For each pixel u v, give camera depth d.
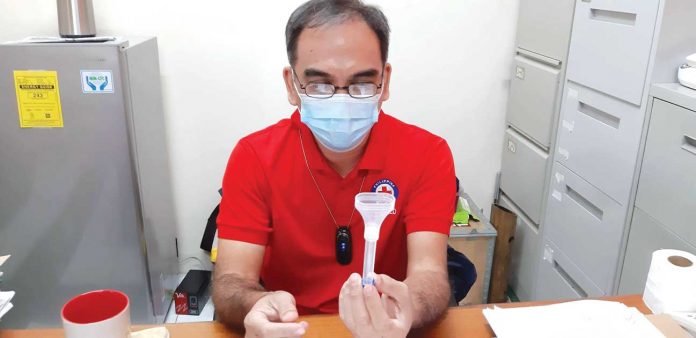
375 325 0.80
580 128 1.88
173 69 2.24
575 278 1.95
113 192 1.87
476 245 2.19
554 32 2.03
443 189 1.23
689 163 1.36
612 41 1.67
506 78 2.45
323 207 1.21
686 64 1.47
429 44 2.35
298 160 1.21
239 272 1.15
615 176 1.69
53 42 1.76
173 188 2.40
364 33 1.03
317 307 1.25
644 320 0.96
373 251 0.83
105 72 1.74
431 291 1.01
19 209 1.86
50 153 1.81
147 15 2.17
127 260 1.95
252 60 2.27
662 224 1.47
